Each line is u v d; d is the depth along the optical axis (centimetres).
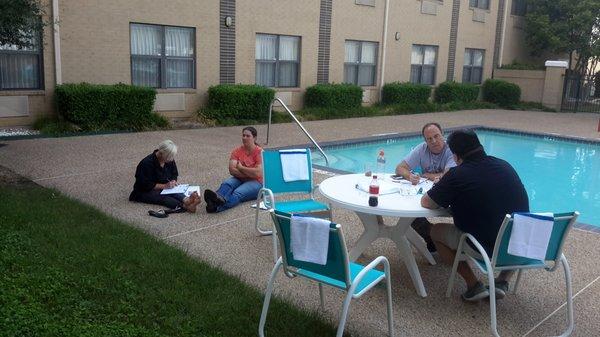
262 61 1516
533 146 1381
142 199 627
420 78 2066
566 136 1420
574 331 373
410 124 1545
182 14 1297
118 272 405
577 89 2239
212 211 602
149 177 624
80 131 1103
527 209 395
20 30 795
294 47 1595
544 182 1031
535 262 374
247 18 1437
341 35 1714
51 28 1091
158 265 429
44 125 1085
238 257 482
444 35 2108
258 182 645
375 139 1250
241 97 1366
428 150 530
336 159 1133
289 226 326
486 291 396
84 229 502
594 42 2339
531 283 450
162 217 582
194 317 353
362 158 1153
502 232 351
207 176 786
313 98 1617
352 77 1805
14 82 1079
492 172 385
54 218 528
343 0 1694
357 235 561
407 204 414
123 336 315
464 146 395
